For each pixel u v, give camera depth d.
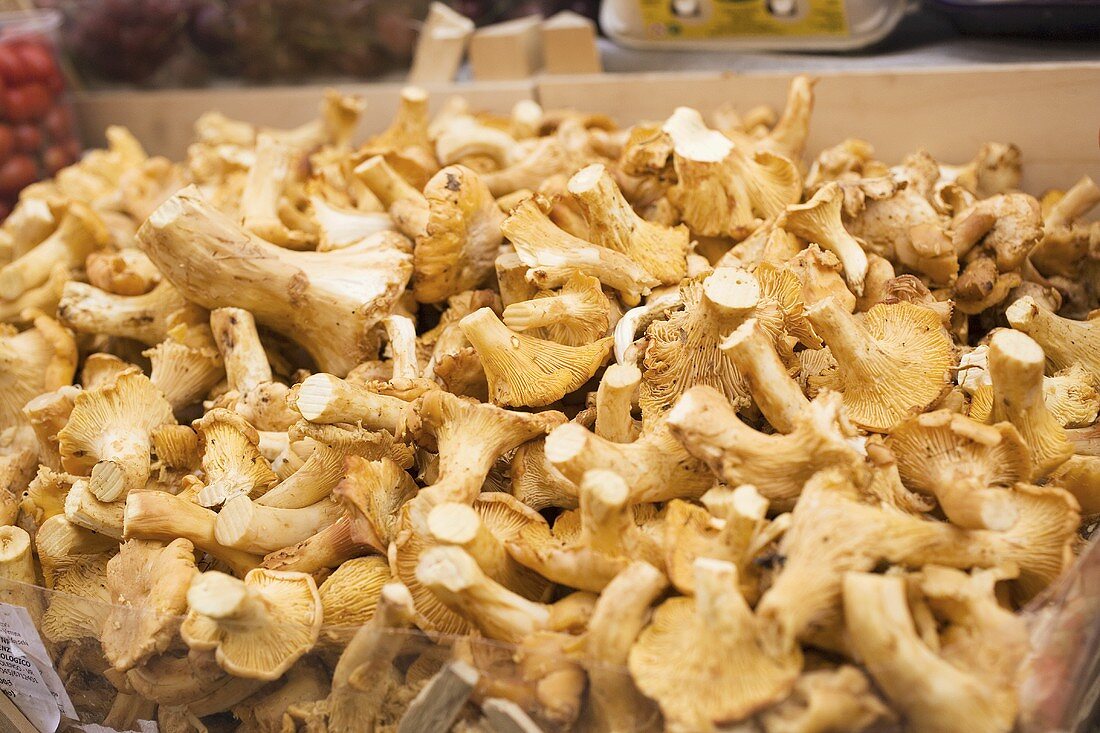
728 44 0.89
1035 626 0.43
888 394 0.51
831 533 0.43
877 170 0.69
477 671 0.45
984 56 0.79
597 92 0.87
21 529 0.56
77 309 0.67
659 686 0.42
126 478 0.55
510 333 0.54
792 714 0.40
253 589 0.47
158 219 0.60
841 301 0.57
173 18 1.02
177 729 0.52
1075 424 0.55
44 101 0.97
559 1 1.00
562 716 0.44
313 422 0.52
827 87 0.79
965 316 0.62
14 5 1.04
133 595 0.51
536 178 0.71
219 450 0.55
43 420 0.61
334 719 0.48
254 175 0.69
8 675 0.55
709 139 0.62
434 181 0.60
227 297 0.62
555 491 0.53
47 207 0.75
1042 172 0.75
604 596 0.44
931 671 0.40
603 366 0.58
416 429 0.52
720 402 0.47
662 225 0.64
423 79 0.96
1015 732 0.41
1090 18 0.76
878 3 0.81
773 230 0.60
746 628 0.41
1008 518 0.43
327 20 0.98
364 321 0.60
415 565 0.49
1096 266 0.66
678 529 0.46
